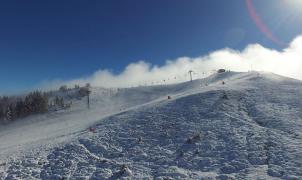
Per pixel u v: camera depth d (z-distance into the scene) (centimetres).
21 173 3194
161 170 2931
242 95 4806
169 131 3903
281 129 3394
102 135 4138
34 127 8744
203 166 2905
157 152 3369
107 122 4962
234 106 4403
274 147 2978
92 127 4847
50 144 4184
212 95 4966
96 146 3750
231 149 3111
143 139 3806
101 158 3422
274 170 2561
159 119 4406
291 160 2673
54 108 11094
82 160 3394
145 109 5144
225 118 3991
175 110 4656
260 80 5688
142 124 4338
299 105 4088
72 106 11250
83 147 3762
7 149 4672
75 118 9181
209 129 3719
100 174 2988
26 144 4766
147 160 3225
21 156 3769
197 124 3956
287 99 4388
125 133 4091
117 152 3525
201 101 4794
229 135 3444
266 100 4466
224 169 2772
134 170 3014
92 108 10731
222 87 5509
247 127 3597
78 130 5072
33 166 3375
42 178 3067
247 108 4284
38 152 3834
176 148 3397
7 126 10094
